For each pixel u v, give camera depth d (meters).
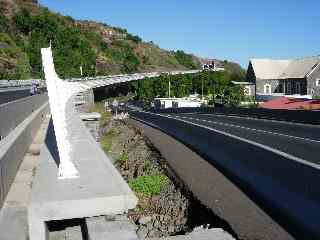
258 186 10.40
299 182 9.98
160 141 20.17
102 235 4.29
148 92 115.56
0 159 6.08
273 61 93.69
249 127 26.41
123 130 25.09
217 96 86.81
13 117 14.48
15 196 6.47
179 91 113.38
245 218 8.05
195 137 20.20
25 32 140.62
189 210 9.59
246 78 95.88
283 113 32.97
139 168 14.54
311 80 79.88
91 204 4.73
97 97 99.94
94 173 5.75
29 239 4.63
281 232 7.20
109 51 180.00
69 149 6.00
